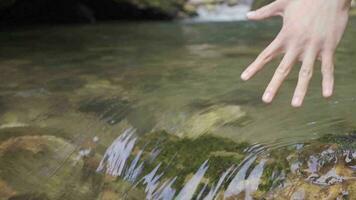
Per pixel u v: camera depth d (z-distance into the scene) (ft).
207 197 3.43
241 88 5.39
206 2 16.07
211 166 3.64
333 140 3.67
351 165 3.34
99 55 8.11
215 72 6.39
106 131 4.43
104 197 3.67
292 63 2.71
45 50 8.70
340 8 2.68
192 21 14.33
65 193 3.72
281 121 4.21
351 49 7.84
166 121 4.49
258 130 4.06
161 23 13.76
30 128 4.55
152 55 7.98
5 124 4.63
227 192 3.40
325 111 4.35
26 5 13.12
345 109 4.38
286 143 3.73
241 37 10.12
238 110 4.57
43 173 3.92
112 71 6.67
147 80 6.03
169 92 5.39
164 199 3.56
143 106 4.91
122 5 14.47
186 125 4.34
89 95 5.40
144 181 3.74
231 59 7.38
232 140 3.94
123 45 9.29
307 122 4.12
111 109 4.89
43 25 12.92
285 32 2.72
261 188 3.34
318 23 2.68
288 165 3.45
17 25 12.77
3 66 7.13
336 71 6.11
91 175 3.90
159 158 3.89
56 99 5.28
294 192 3.24
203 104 4.83
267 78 5.80
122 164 3.97
